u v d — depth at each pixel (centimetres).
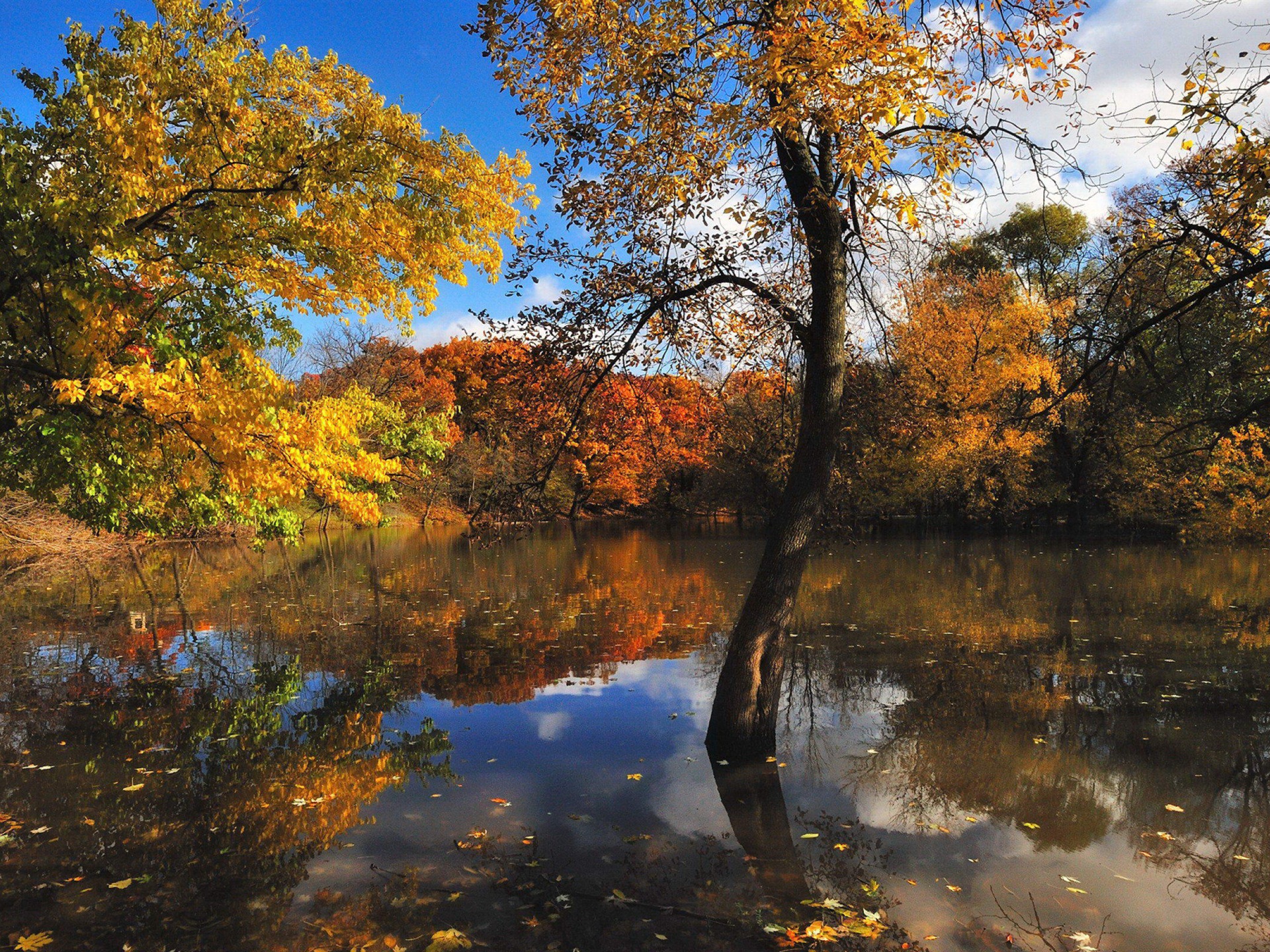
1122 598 1338
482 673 891
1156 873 423
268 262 843
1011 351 2125
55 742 655
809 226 646
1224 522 1970
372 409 2388
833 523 802
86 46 679
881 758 609
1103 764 592
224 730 690
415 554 2425
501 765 600
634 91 564
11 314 719
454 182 840
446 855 445
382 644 1051
